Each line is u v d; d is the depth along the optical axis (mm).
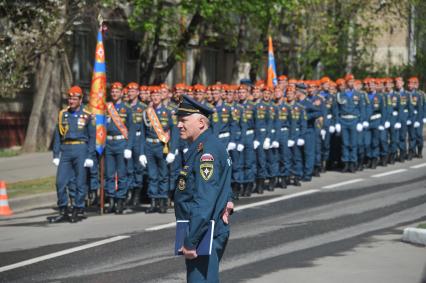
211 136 9586
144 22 33406
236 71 44219
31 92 38625
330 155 30656
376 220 18922
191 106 9617
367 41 49375
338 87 29734
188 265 9383
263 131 24844
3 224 19625
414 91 32750
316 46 44594
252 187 24516
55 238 17500
